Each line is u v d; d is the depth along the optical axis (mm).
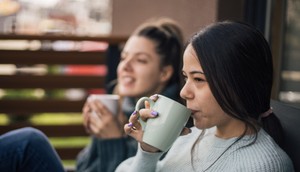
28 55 3664
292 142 1236
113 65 3010
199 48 1107
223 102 1091
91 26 7922
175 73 1910
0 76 3637
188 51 1141
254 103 1110
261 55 1111
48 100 3639
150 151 1251
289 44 2143
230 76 1081
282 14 2168
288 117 1291
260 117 1182
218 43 1094
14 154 1655
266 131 1241
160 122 1178
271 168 1077
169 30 1955
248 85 1095
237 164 1114
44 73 3678
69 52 3689
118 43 3025
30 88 3668
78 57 3699
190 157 1261
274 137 1241
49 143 1739
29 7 7629
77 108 3684
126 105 1895
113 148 1851
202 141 1265
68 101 3662
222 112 1131
